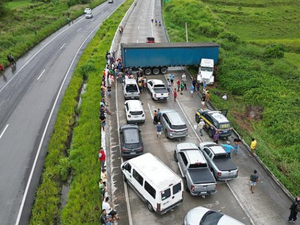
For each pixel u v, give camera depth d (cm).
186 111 2667
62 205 1661
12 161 1972
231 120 2625
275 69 3778
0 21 5797
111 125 2378
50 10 7800
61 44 4897
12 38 4778
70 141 2284
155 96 2745
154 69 3441
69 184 1834
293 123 2628
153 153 2042
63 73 3616
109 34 5238
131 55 3244
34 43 4841
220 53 4188
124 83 2922
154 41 4644
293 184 1908
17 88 3153
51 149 2097
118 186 1728
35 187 1755
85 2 8894
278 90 3238
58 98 2942
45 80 3388
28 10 7456
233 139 2280
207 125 2294
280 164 2119
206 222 1327
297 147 2308
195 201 1636
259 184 1794
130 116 2325
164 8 8094
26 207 1605
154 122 2408
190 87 3095
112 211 1434
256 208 1603
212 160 1816
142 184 1534
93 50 4456
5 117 2547
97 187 1695
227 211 1572
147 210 1550
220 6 8012
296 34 5903
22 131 2338
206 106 2784
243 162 2009
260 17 6888
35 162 1977
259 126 2694
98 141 2178
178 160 1861
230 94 3312
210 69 3325
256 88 3256
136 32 5453
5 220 1515
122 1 9794
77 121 2538
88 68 3622
